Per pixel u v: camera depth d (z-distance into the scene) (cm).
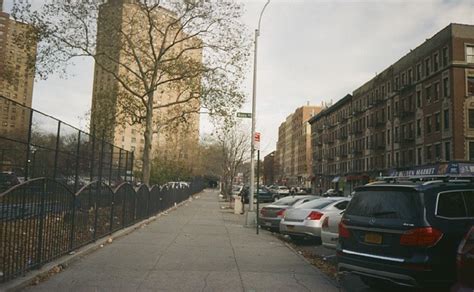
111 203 1323
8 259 670
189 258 1019
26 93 2827
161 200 2467
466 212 713
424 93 4941
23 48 2202
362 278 823
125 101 2667
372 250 721
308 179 11294
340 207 1429
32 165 1192
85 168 1580
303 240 1491
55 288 699
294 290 749
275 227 1695
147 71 2542
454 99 4312
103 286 725
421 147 4984
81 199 1042
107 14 2348
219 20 2434
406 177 804
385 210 723
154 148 5672
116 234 1334
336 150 8494
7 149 1087
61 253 905
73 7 2186
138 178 3428
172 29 2500
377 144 6328
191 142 6762
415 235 668
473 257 493
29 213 742
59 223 891
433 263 654
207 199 4841
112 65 2716
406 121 5381
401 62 5578
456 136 4278
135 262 945
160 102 3116
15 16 2122
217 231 1622
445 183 730
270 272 890
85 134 1555
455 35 4397
